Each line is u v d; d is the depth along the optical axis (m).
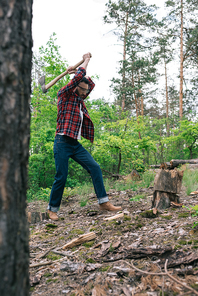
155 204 3.24
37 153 9.07
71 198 5.83
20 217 0.98
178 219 2.69
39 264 2.19
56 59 8.47
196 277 1.54
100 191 3.51
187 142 13.78
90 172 3.53
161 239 2.18
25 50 1.04
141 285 1.57
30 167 8.39
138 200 4.12
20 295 0.94
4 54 0.96
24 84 1.03
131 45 19.67
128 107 25.12
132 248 1.98
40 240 2.87
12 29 0.98
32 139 8.41
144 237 2.29
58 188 3.49
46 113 8.75
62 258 2.27
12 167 0.96
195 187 4.55
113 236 2.47
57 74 8.43
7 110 0.96
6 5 0.98
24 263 0.97
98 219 3.22
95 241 2.47
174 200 3.30
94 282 1.72
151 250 1.91
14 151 0.97
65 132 3.31
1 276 0.88
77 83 3.27
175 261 1.76
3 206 0.91
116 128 10.68
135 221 2.80
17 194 0.97
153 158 13.98
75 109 3.40
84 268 1.95
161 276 1.62
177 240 2.09
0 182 0.92
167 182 3.23
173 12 18.53
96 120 9.72
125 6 18.89
